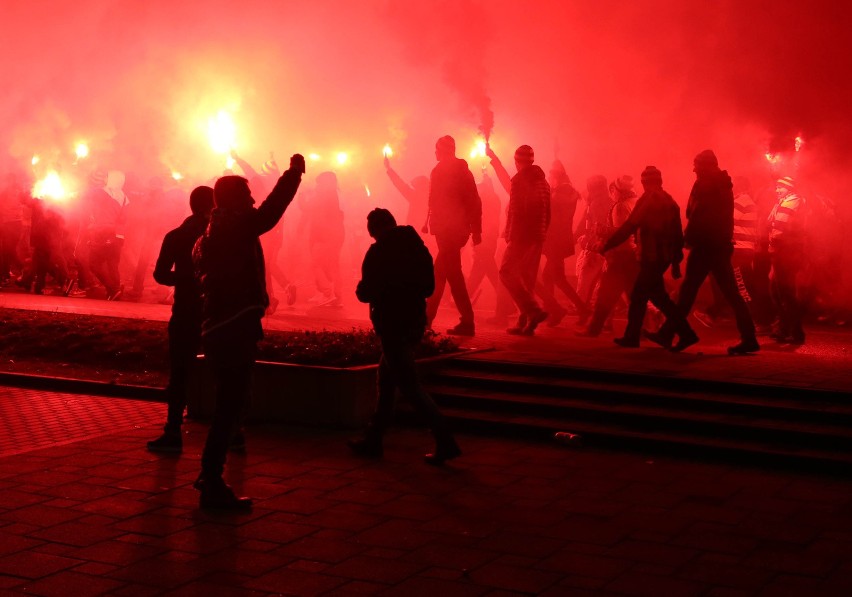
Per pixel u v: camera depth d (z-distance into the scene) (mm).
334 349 10031
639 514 6934
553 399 9672
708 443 8492
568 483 7695
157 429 9398
